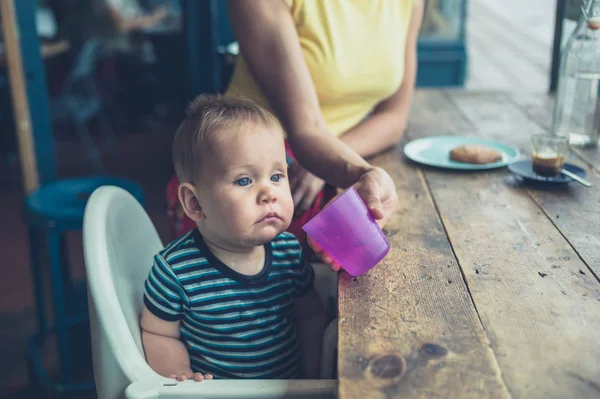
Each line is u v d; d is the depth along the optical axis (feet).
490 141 5.30
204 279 3.43
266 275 3.53
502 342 2.59
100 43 16.39
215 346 3.49
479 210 4.00
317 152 4.08
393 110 5.34
